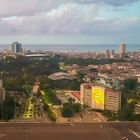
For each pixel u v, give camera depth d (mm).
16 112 114250
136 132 39531
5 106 102250
